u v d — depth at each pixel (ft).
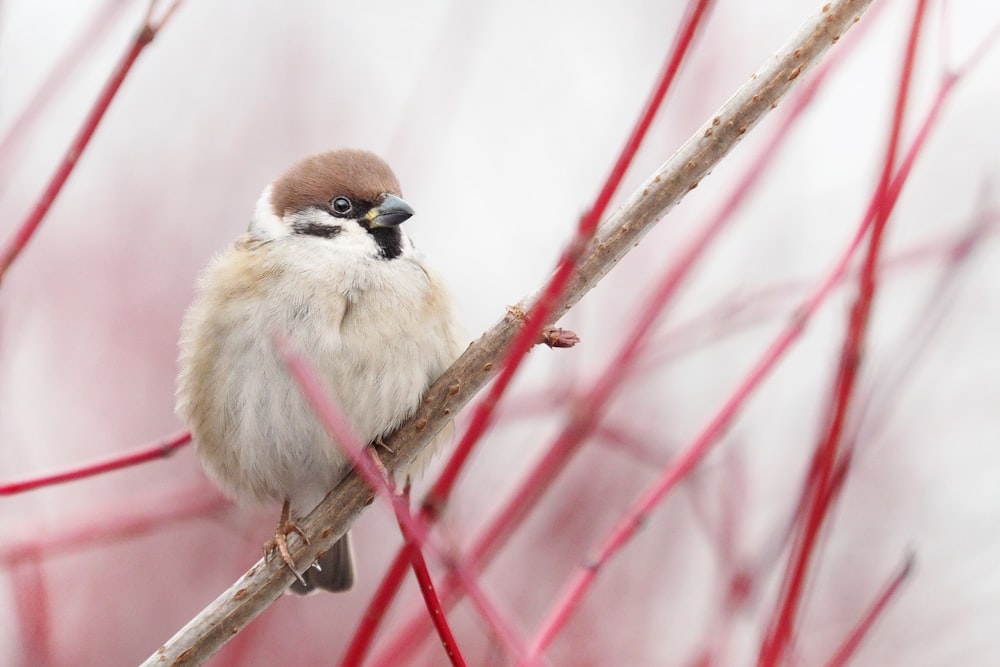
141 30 20.10
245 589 23.67
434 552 15.97
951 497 36.04
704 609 30.73
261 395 26.61
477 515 31.71
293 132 44.57
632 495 32.60
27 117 23.06
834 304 32.48
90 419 38.24
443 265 40.11
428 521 16.47
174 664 23.06
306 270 27.14
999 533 35.22
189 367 27.71
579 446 22.66
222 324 27.09
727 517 23.94
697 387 33.40
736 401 19.62
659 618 30.81
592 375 27.12
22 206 41.50
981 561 34.96
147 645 33.19
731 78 34.76
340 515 24.45
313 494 27.96
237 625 23.48
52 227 41.65
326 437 26.27
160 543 34.45
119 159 43.42
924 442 36.58
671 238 32.71
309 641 34.42
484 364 23.59
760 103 19.94
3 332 33.27
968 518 35.68
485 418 16.15
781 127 23.08
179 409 28.12
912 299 32.96
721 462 26.03
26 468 31.65
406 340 26.76
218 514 31.91
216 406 27.22
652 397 33.12
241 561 34.50
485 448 33.53
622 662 30.07
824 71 23.26
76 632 33.06
